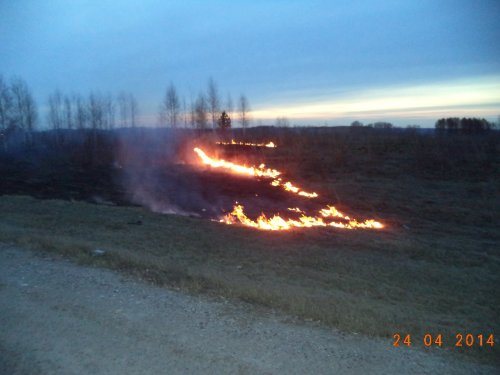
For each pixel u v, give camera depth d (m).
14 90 56.72
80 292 7.28
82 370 4.68
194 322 6.25
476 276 15.69
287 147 59.59
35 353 5.01
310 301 8.58
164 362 4.95
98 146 58.56
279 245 18.27
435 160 45.12
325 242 19.91
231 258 15.14
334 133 67.00
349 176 41.88
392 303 11.18
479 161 43.34
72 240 12.40
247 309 7.05
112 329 5.81
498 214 28.44
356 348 5.81
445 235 24.08
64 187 34.59
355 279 13.77
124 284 7.91
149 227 18.98
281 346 5.63
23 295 6.95
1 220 16.27
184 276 8.88
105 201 29.42
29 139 57.91
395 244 20.50
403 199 33.16
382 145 54.69
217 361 5.06
